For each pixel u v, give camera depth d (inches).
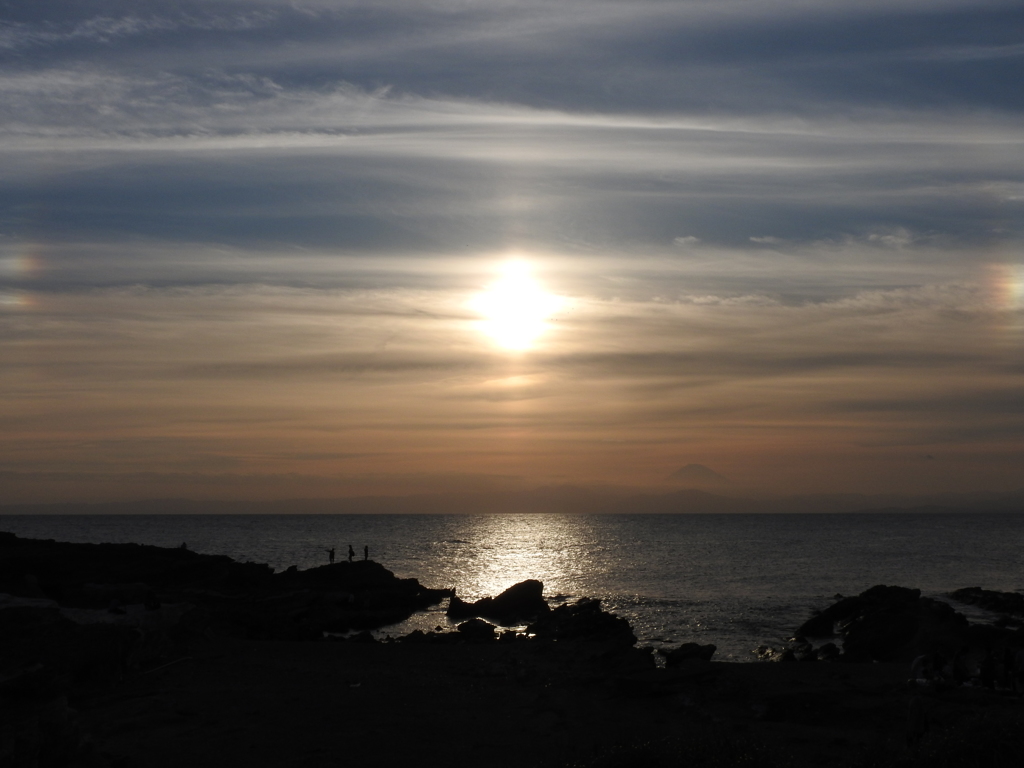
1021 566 4104.3
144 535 7224.4
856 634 1705.2
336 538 6924.2
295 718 802.2
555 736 746.8
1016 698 941.2
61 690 875.4
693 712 842.2
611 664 1072.2
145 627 1151.6
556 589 2994.6
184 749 700.0
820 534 7795.3
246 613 1594.5
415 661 1146.0
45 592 1574.8
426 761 673.0
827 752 711.1
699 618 2176.4
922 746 587.8
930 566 4042.8
